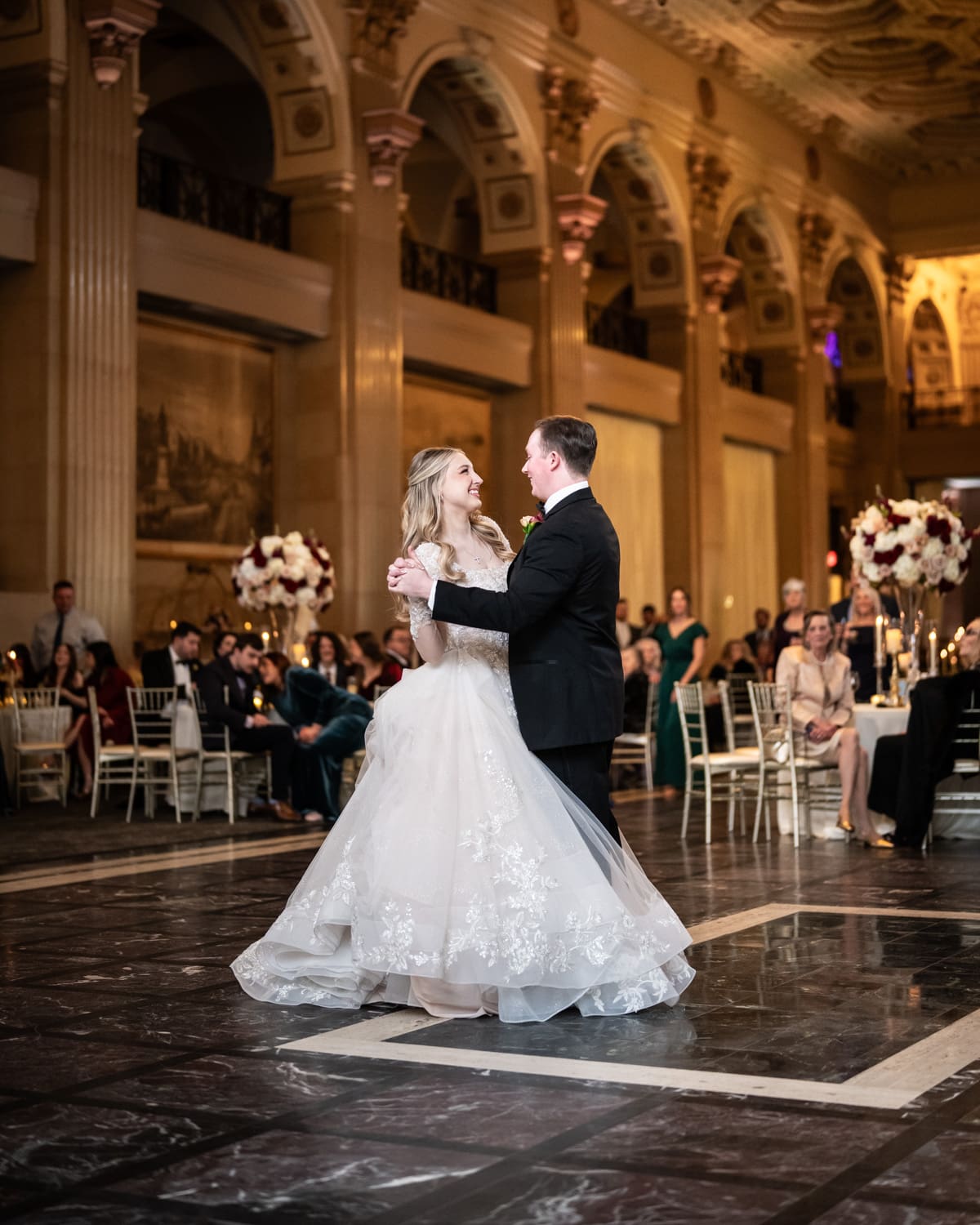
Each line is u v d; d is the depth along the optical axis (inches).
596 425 812.6
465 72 707.4
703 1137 123.6
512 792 169.3
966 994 178.5
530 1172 115.9
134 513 529.0
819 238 1023.0
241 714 415.8
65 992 184.2
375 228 634.8
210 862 320.2
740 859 325.1
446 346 691.4
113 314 519.8
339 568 623.8
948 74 918.4
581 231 746.2
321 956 175.9
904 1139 122.3
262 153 829.2
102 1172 117.1
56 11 499.2
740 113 933.2
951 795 358.3
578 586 172.9
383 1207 109.1
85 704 485.7
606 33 792.9
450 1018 168.2
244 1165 118.3
